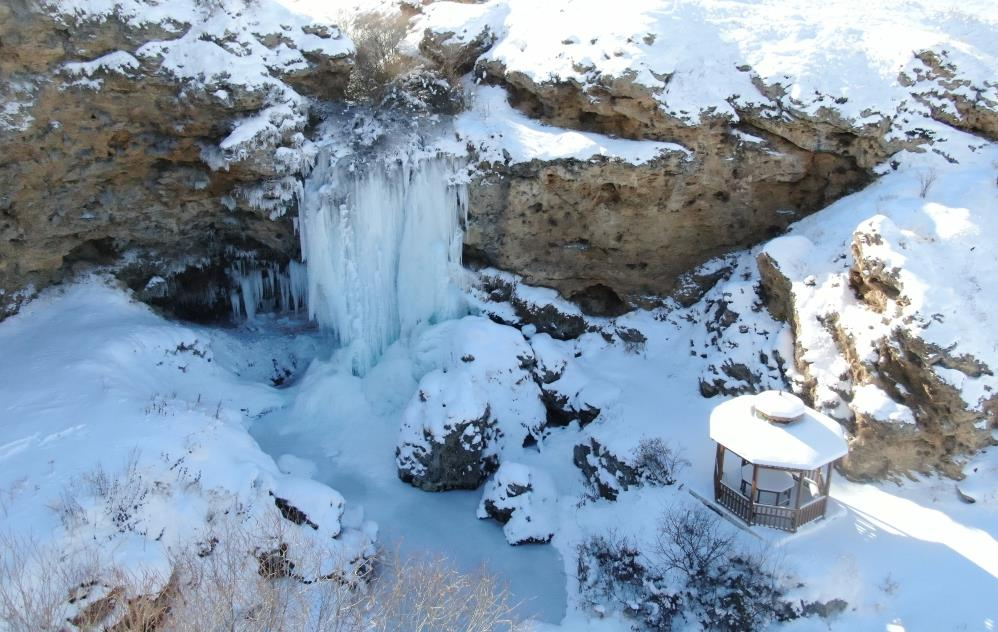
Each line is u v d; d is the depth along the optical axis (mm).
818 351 19047
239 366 24578
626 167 21562
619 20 22312
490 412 21016
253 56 21531
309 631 14617
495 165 22453
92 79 19844
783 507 16766
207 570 15789
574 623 16938
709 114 21281
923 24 23016
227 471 17797
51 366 20141
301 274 25203
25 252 21625
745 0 23906
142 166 22016
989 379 16719
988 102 20609
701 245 23375
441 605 14609
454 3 25969
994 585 15336
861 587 15766
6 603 11977
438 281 23594
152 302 24609
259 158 21500
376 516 19719
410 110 23406
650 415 20906
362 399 23109
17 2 18141
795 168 21688
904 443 17516
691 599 16391
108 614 13906
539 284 24344
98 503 15320
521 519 18969
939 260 17891
